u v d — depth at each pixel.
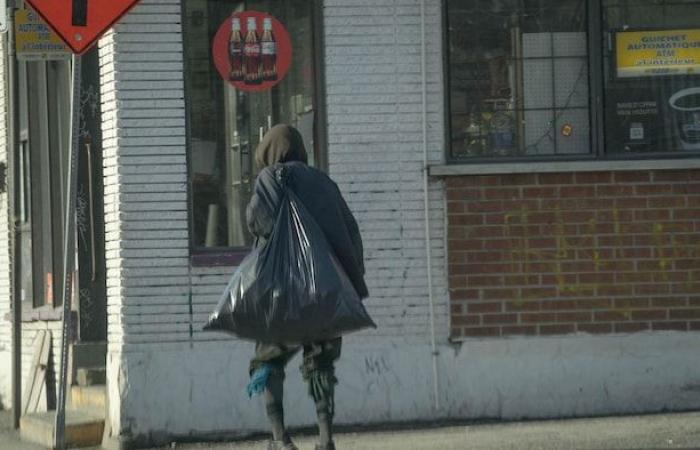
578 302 34.97
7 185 45.06
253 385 27.38
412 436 32.97
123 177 34.22
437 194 34.94
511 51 35.66
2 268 47.03
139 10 34.28
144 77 34.31
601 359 34.94
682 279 35.19
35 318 43.62
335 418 34.50
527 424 34.06
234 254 34.62
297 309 25.58
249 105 35.34
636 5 35.84
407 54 35.00
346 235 27.02
